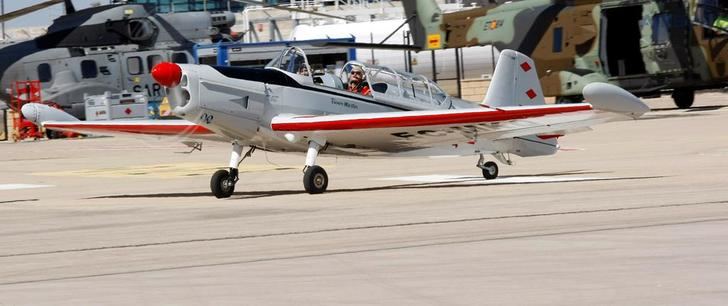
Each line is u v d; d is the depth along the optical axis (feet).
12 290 79.56
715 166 180.34
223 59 445.78
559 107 148.46
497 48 390.21
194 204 153.79
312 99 163.94
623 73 359.46
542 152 186.19
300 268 84.69
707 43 347.36
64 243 110.63
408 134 160.45
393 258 87.66
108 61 444.55
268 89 159.94
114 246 106.01
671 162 195.72
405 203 139.33
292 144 163.94
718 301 64.59
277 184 189.67
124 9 447.01
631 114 144.66
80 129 182.91
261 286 76.38
